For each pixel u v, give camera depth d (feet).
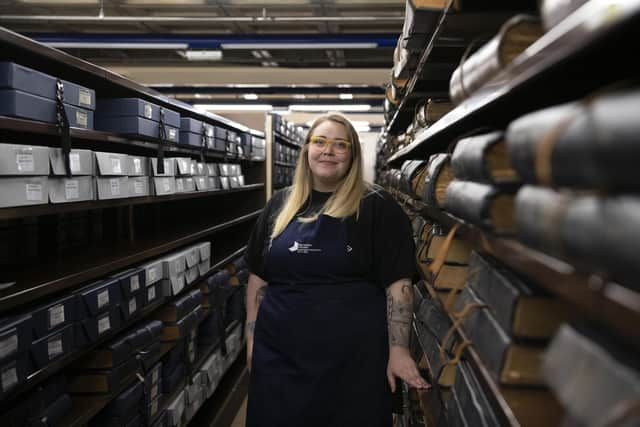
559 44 1.80
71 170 5.04
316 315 5.24
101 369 6.26
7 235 5.87
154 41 17.75
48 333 4.90
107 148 7.93
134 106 6.46
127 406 6.65
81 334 5.47
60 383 5.56
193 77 23.48
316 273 5.32
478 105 2.95
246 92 27.68
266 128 16.97
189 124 8.91
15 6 16.29
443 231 5.82
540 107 3.53
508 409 2.70
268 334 5.45
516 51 2.67
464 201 3.26
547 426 2.73
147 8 16.49
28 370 4.59
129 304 6.56
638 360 1.62
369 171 44.93
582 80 2.66
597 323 1.94
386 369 5.35
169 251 8.93
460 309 3.85
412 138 8.04
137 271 6.82
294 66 22.35
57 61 5.05
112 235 8.74
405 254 5.41
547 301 2.72
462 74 3.38
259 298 6.22
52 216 6.84
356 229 5.35
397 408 5.90
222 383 12.35
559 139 1.78
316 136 5.43
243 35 17.70
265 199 16.98
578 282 1.69
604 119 1.52
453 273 5.29
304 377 5.23
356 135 5.57
